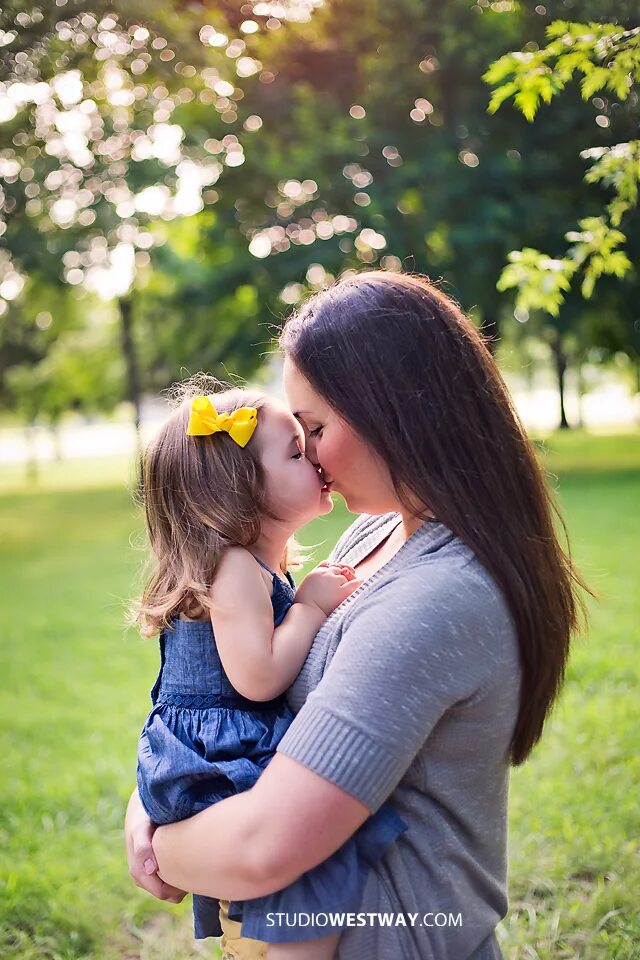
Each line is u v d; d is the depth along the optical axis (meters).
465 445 1.51
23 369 28.08
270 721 1.68
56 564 11.37
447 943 1.49
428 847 1.47
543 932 2.79
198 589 1.69
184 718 1.69
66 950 3.00
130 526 14.58
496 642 1.43
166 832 1.58
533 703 1.52
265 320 18.22
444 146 13.90
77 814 4.07
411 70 11.20
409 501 1.55
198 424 1.78
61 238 15.27
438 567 1.45
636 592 6.97
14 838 3.79
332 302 1.60
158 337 23.92
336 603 1.74
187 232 19.22
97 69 3.59
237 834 1.42
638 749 4.07
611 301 15.89
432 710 1.38
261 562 1.76
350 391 1.53
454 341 1.55
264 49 3.89
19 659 6.85
